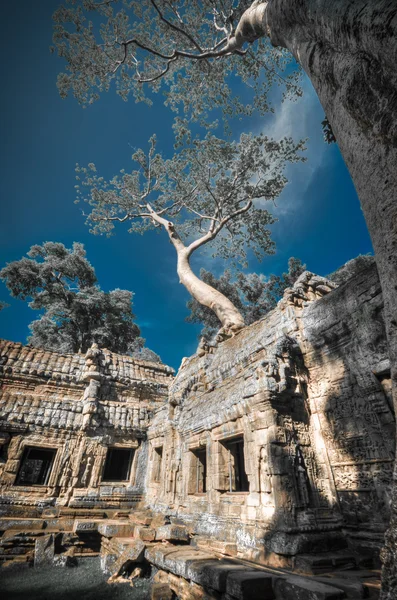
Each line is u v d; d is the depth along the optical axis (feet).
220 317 66.44
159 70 75.31
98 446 48.78
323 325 28.71
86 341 113.29
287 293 33.58
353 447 24.36
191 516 31.86
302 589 14.46
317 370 28.86
